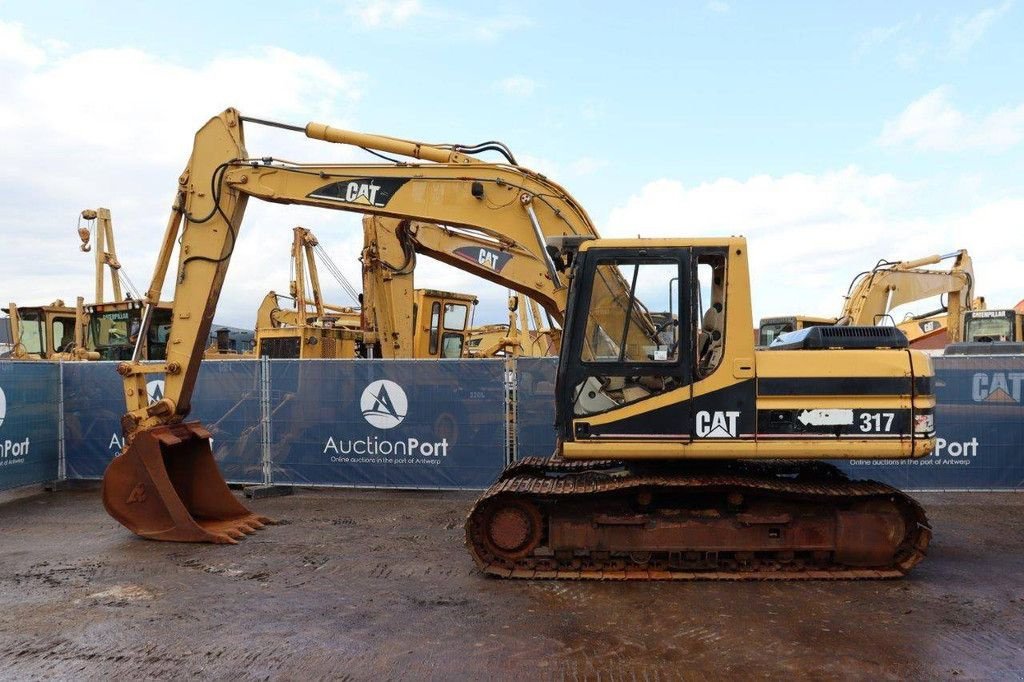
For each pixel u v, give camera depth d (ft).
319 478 31.14
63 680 13.30
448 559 21.04
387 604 17.25
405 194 23.39
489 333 71.97
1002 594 17.79
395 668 13.75
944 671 13.55
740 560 19.22
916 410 18.16
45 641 15.12
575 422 18.76
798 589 18.21
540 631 15.56
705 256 18.74
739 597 17.65
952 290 57.26
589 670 13.64
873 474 29.32
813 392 18.26
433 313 50.70
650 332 19.12
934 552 21.49
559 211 22.72
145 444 23.40
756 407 18.30
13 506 29.14
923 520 18.69
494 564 19.43
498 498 19.48
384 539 23.32
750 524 18.80
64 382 33.42
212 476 25.55
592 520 19.12
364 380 30.94
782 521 18.70
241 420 31.65
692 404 18.44
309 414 31.24
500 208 22.90
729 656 14.24
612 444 18.63
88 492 32.07
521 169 22.93
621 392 19.08
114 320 51.26
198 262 24.40
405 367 30.71
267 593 18.10
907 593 17.88
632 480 19.03
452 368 30.48
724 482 18.53
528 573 19.06
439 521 25.77
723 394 18.39
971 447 28.91
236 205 24.50
